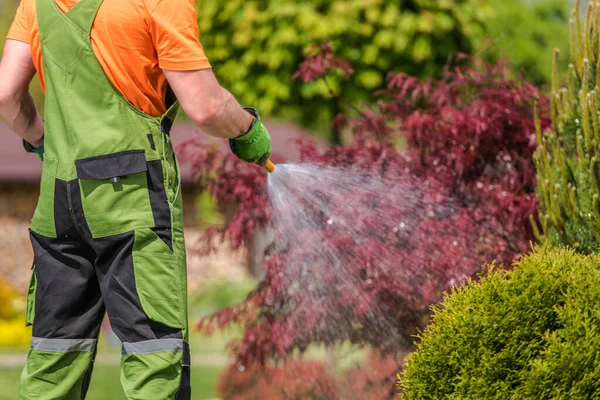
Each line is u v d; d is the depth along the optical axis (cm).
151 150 448
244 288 1955
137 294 442
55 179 452
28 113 495
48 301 464
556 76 700
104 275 452
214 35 2580
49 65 456
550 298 477
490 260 742
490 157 806
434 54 2462
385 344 778
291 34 2453
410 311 756
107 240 445
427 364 488
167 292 446
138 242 441
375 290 758
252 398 870
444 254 743
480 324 476
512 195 766
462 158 792
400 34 2427
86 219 445
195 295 1994
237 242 852
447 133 801
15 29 481
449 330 486
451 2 2414
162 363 440
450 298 510
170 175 454
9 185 2306
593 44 666
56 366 465
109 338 1678
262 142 480
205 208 1639
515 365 465
